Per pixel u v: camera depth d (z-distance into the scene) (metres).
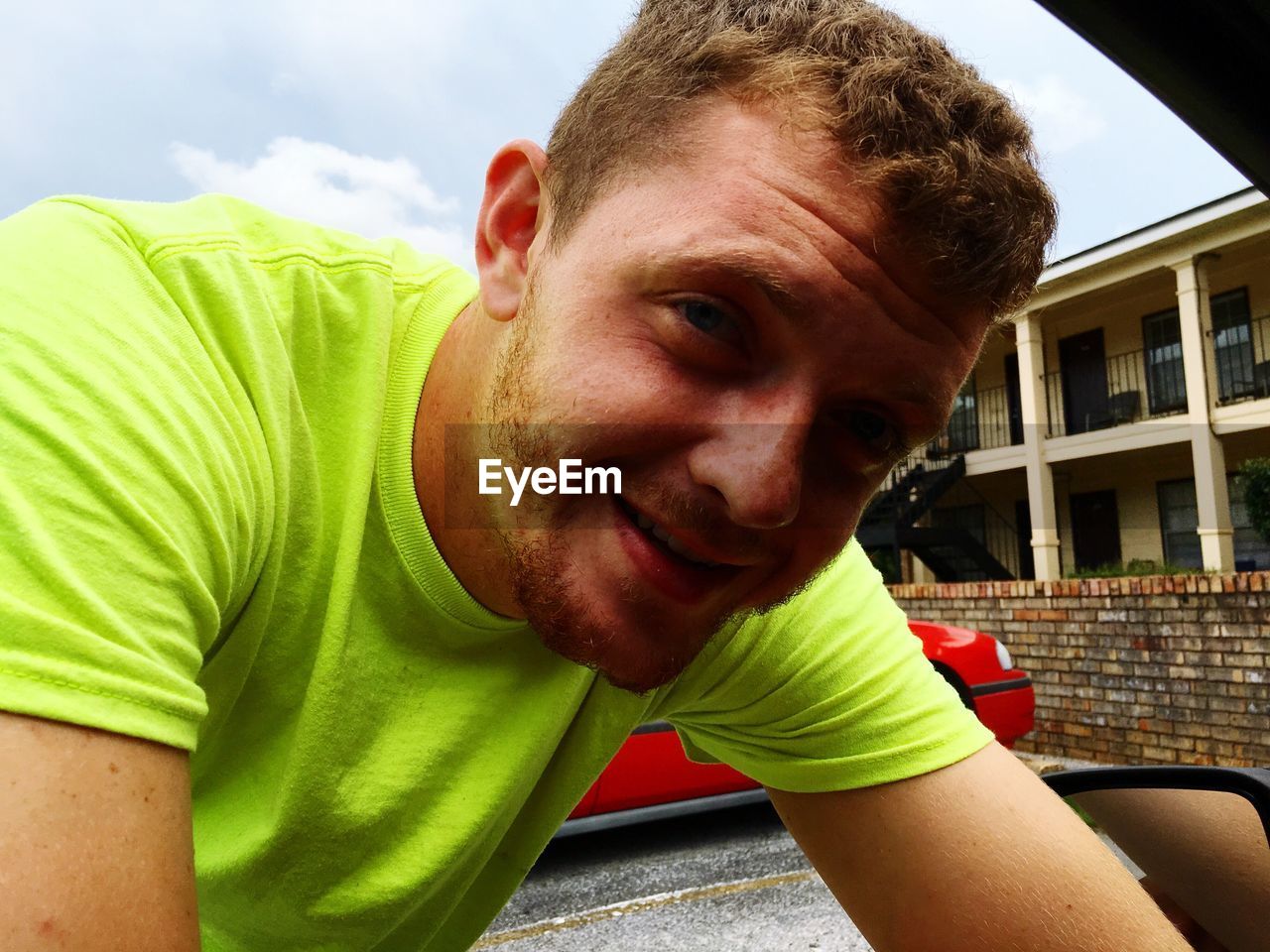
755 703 1.07
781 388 0.71
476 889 1.15
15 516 0.54
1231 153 1.19
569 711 1.02
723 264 0.68
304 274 0.89
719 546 0.73
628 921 3.39
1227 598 6.00
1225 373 12.39
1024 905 0.96
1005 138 0.75
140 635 0.56
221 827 0.89
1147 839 1.10
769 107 0.71
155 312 0.71
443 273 1.01
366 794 0.88
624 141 0.76
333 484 0.87
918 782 1.04
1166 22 1.06
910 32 0.76
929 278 0.70
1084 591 6.90
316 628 0.86
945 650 4.80
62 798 0.50
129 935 0.51
